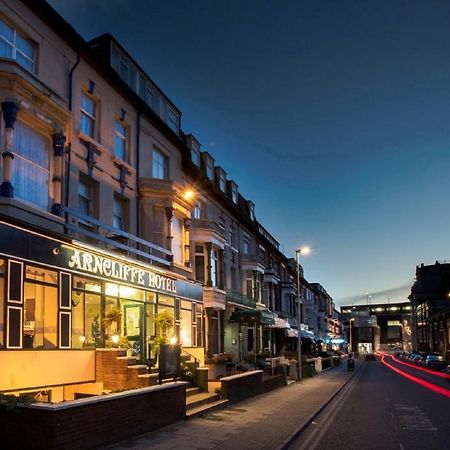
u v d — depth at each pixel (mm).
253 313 34750
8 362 12039
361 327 159125
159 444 11125
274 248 52781
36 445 9055
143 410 12156
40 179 14680
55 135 15156
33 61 15930
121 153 21156
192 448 10938
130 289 18875
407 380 38625
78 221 16953
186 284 24312
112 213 19562
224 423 14406
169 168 25141
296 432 13617
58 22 16609
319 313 86625
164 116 25266
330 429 15016
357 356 113188
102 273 16734
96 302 16609
